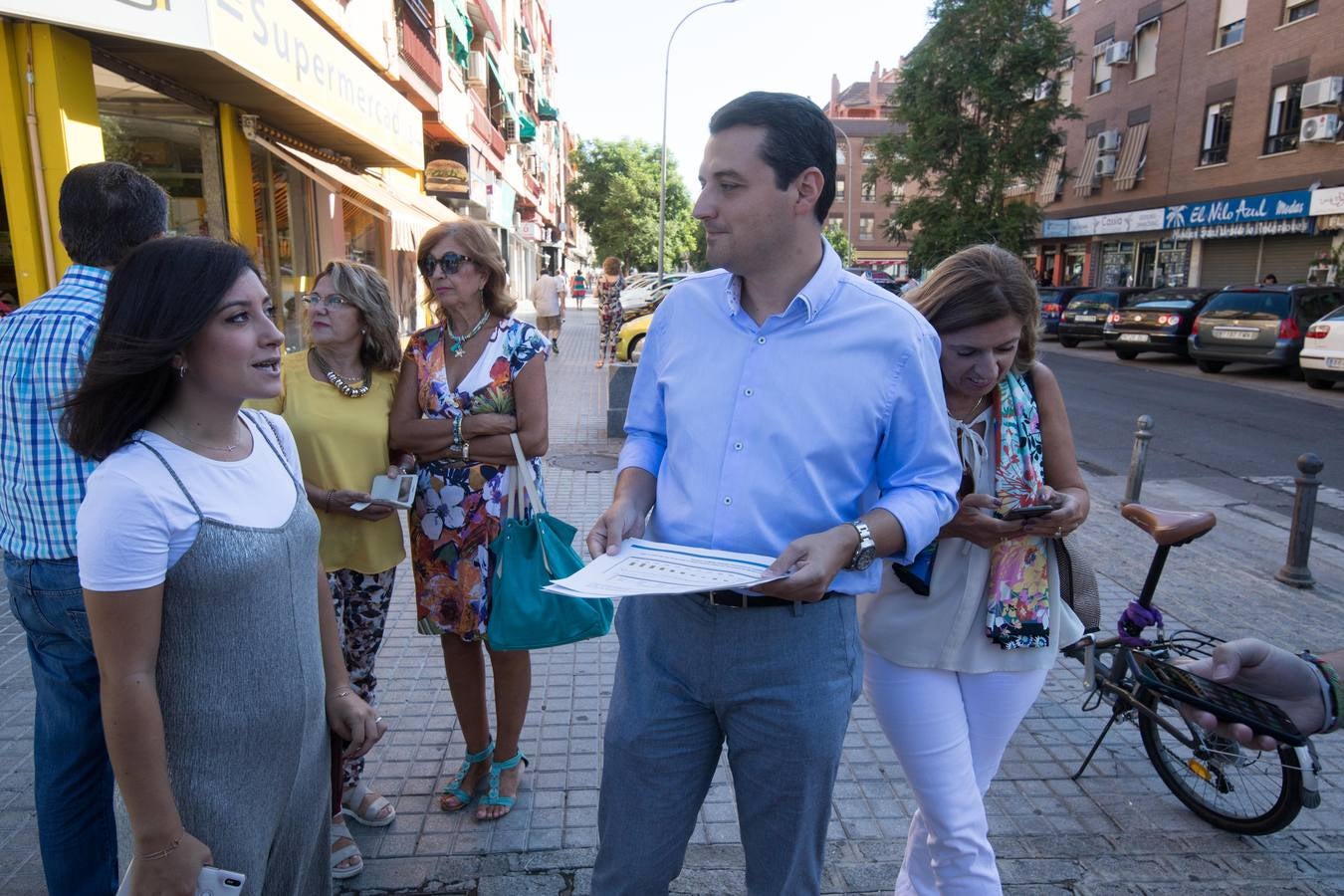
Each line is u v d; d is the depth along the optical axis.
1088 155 32.41
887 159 31.56
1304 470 5.43
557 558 2.79
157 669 1.57
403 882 2.71
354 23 10.27
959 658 2.18
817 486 1.74
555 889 2.69
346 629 2.96
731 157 1.69
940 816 2.14
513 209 33.56
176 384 1.60
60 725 2.21
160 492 1.50
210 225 7.98
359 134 9.98
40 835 2.26
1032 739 3.64
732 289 1.85
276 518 1.70
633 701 1.92
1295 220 22.30
